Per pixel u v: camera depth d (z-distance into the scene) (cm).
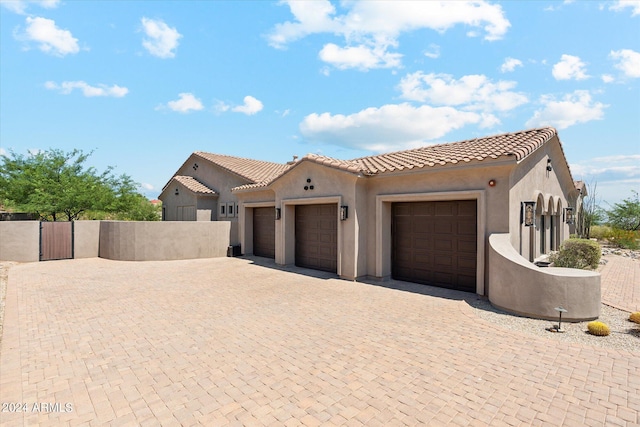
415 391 506
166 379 548
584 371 564
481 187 1048
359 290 1164
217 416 447
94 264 1798
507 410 455
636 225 3128
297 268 1627
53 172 2616
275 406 470
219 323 829
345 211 1330
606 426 420
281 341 709
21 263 1828
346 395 497
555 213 1591
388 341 703
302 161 1506
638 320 792
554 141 1491
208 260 1928
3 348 677
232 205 2406
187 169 2859
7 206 2491
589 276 811
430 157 1248
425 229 1241
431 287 1199
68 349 672
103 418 444
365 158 1717
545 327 777
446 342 694
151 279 1390
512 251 953
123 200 2898
